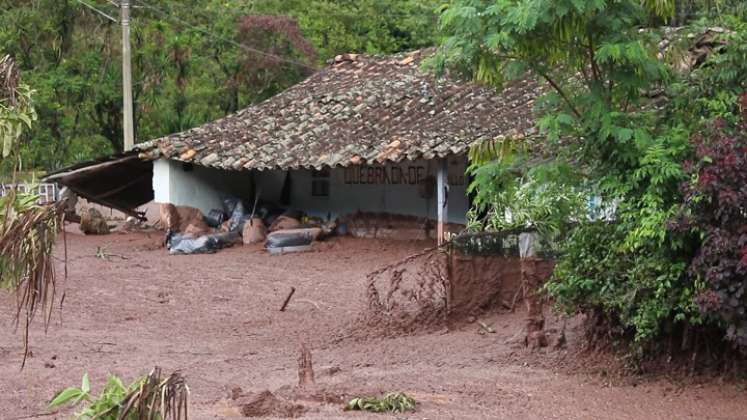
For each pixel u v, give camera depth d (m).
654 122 10.12
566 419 8.56
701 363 9.88
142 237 24.05
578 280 10.12
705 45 10.80
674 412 8.86
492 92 21.95
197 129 24.06
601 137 9.66
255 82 31.30
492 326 12.50
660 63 9.90
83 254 20.67
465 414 8.59
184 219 23.36
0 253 4.91
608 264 9.98
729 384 9.58
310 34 34.22
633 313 9.77
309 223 22.94
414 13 36.34
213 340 12.81
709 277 8.72
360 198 23.39
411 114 22.28
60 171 23.52
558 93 10.21
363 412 8.58
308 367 9.84
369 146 20.94
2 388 9.41
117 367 10.72
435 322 12.82
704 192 8.77
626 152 9.75
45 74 28.88
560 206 10.74
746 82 10.09
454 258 12.86
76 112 29.73
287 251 21.12
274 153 22.08
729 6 12.41
